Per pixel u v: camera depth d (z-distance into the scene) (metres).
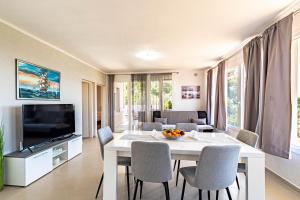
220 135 2.71
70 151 3.83
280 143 2.49
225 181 1.81
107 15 2.45
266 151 2.69
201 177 1.79
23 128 2.73
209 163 1.76
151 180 1.90
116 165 2.08
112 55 4.58
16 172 2.61
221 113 4.91
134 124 6.92
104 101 7.09
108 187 2.09
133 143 1.89
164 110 6.69
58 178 2.93
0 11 2.34
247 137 2.43
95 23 2.71
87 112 6.14
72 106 4.15
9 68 2.75
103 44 3.69
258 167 1.89
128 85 7.11
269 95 2.64
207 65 5.89
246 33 3.10
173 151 1.96
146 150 1.85
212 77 5.86
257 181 1.89
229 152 1.75
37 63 3.34
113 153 2.07
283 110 2.46
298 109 2.59
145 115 6.91
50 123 3.35
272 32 2.61
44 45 3.52
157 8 2.27
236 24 2.75
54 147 3.31
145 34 3.15
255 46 3.11
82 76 5.20
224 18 2.55
